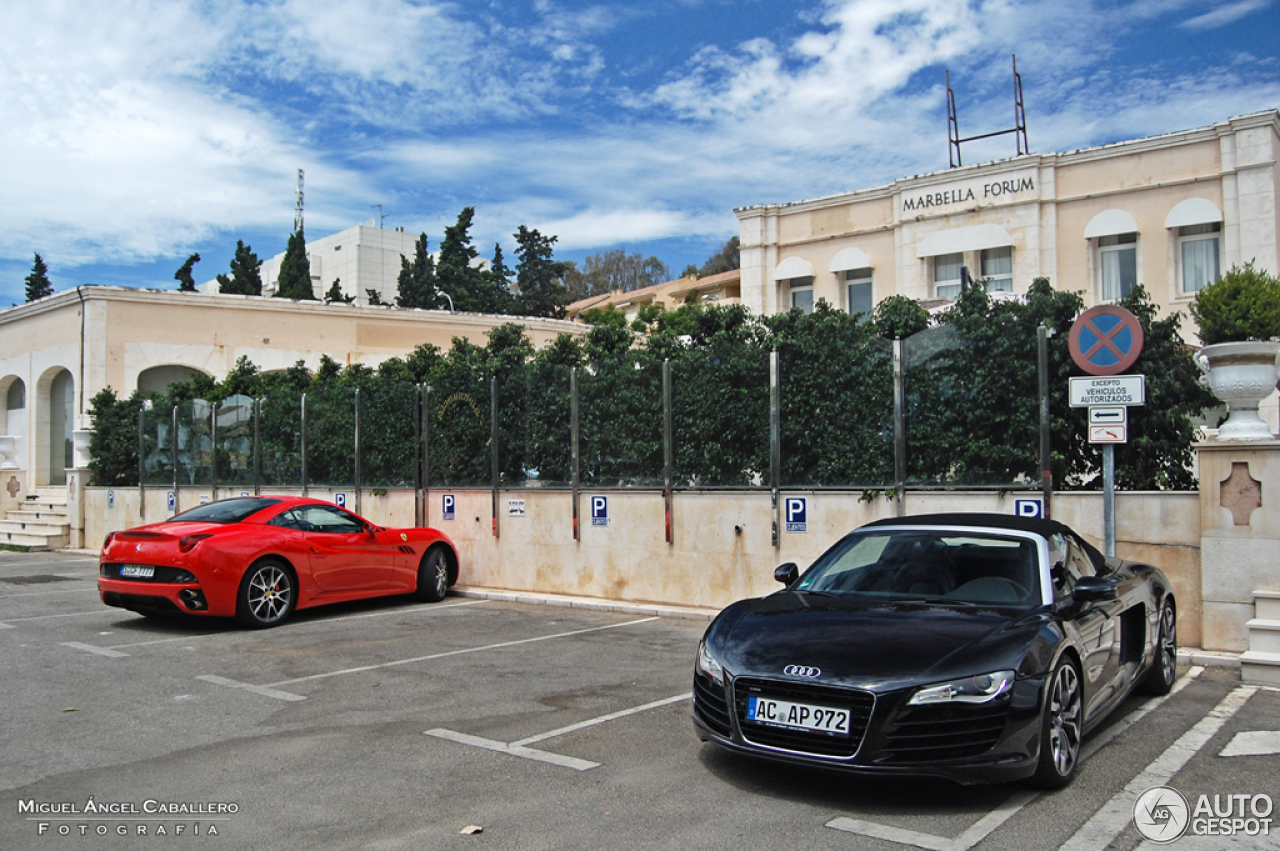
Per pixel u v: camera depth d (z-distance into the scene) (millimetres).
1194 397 9414
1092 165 19984
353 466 16125
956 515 6895
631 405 12211
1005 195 20719
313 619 11430
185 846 4469
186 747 6059
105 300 23594
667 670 8398
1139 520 8805
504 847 4410
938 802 4953
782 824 4656
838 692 4844
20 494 26562
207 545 10352
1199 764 5570
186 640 9984
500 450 13734
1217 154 18594
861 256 22781
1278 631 7754
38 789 5277
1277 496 8125
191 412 19938
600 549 12422
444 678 8070
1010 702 4789
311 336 26125
